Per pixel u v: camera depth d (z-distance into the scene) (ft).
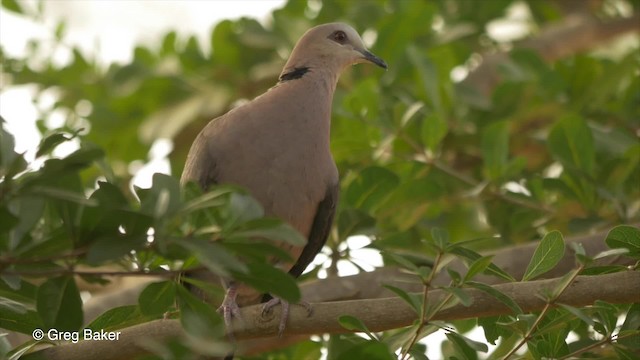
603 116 45.32
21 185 19.90
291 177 31.99
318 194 32.83
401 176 40.24
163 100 49.65
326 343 33.78
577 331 33.19
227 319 29.86
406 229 39.04
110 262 22.26
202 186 32.24
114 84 48.73
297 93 33.45
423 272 26.30
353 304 27.86
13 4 49.65
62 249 21.52
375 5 49.01
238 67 49.65
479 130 45.27
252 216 20.49
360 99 39.34
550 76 45.47
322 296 33.78
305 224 33.14
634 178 39.37
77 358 26.73
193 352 22.71
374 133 39.83
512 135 45.21
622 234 26.68
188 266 24.40
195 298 22.63
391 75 45.50
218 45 49.47
